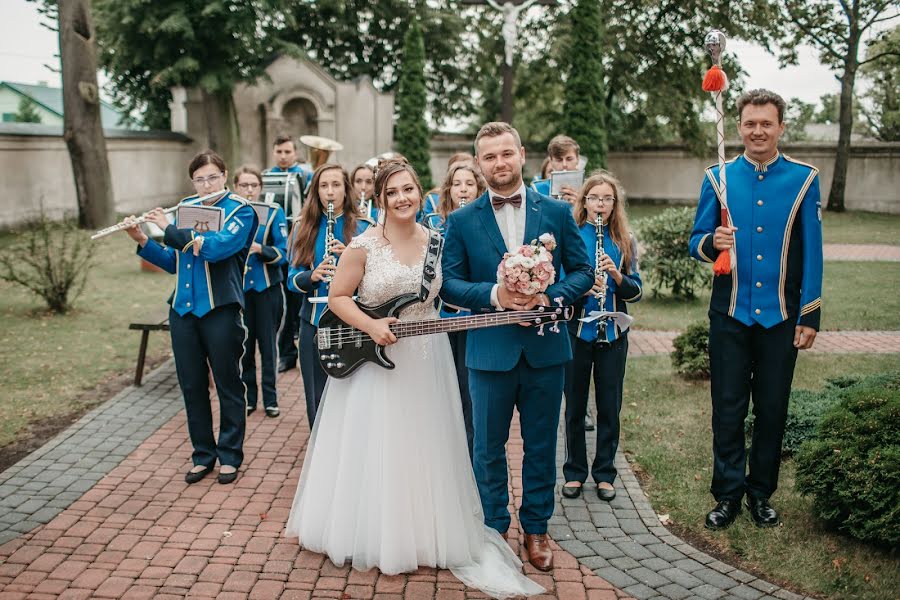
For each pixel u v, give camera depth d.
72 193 18.89
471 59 30.53
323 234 4.90
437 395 3.81
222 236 4.57
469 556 3.73
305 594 3.52
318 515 3.83
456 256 3.73
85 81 16.36
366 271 3.73
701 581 3.64
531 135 31.12
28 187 17.27
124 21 20.59
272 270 6.04
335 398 3.85
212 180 4.74
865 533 3.74
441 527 3.71
